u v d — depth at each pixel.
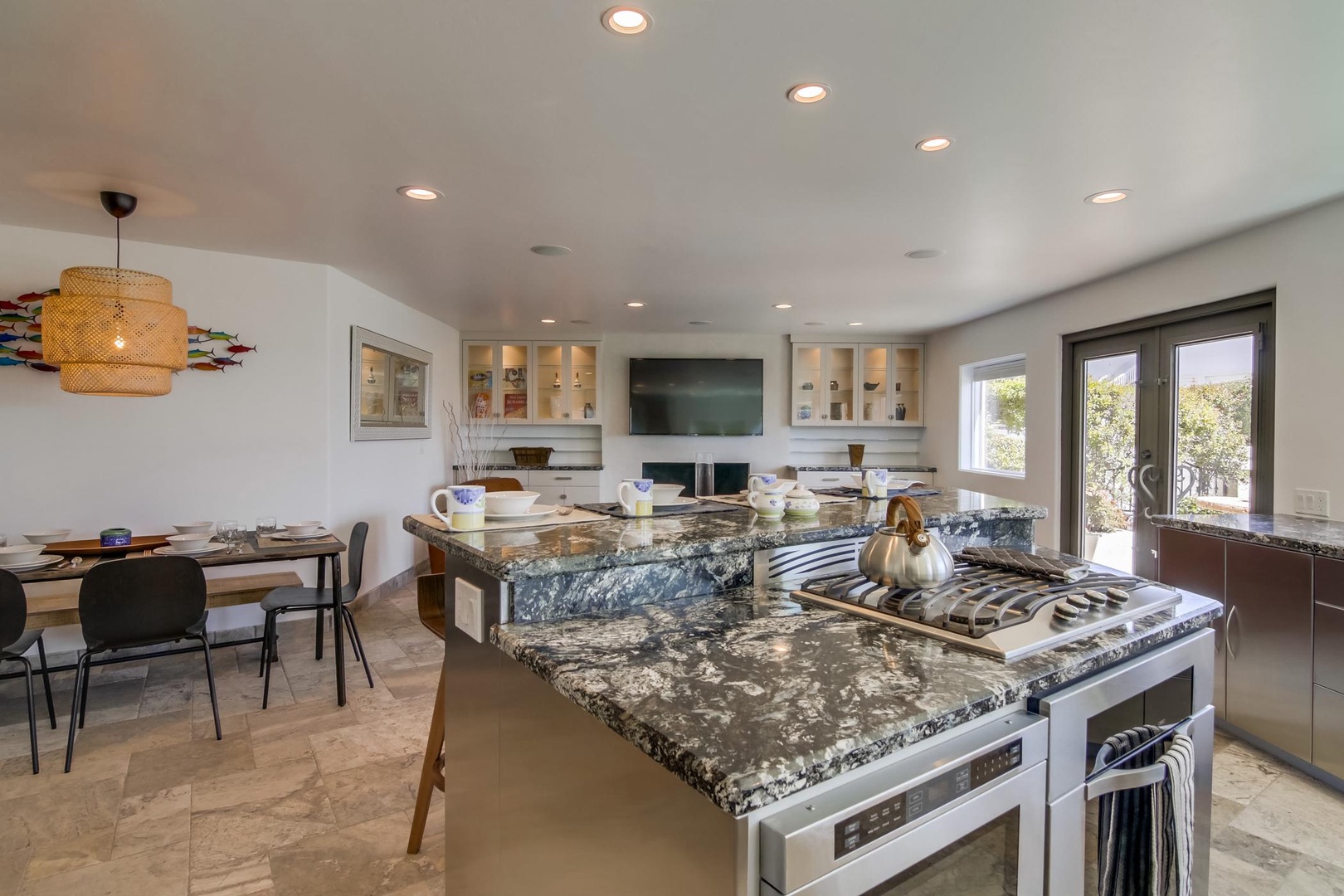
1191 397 3.72
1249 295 3.33
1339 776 2.24
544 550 1.29
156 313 2.78
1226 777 2.38
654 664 1.00
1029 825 0.94
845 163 2.51
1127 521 4.22
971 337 5.98
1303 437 2.98
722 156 2.45
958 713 0.85
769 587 1.54
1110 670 1.12
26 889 1.78
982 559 1.68
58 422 3.48
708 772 0.67
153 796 2.24
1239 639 2.60
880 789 0.76
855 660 1.02
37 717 2.84
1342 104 2.06
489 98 2.04
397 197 2.87
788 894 0.67
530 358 6.75
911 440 7.05
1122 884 1.11
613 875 0.92
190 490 3.75
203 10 1.62
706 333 6.89
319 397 4.05
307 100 2.05
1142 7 1.61
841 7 1.60
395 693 3.14
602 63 1.85
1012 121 2.18
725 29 1.69
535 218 3.15
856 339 6.86
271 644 3.28
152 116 2.16
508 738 1.23
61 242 3.41
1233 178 2.63
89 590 2.47
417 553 5.76
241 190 2.79
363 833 2.04
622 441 6.96
